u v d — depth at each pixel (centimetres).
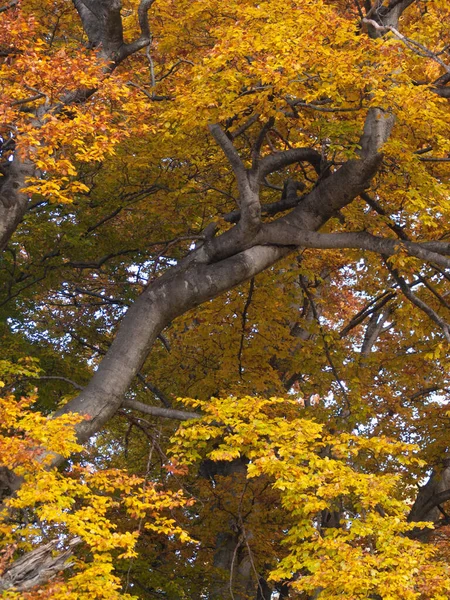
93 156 909
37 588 690
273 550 1405
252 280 1346
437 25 1219
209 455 893
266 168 1158
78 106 970
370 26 1171
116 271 1788
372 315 1956
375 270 1559
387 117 1020
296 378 1739
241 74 973
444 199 1145
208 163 1360
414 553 779
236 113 1055
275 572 779
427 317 1430
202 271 1130
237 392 1350
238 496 1379
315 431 909
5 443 763
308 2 1017
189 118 1023
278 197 1450
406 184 1119
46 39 1461
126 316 1121
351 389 1444
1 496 918
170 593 1310
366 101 1066
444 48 1204
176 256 1689
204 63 1012
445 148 1066
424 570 759
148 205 1439
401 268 1157
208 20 1254
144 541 1327
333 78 982
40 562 721
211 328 1425
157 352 1902
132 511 820
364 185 1141
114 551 1174
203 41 1295
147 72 1416
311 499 827
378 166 1120
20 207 1059
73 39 1454
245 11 1038
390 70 989
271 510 1433
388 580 729
